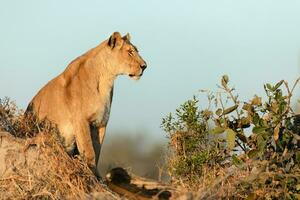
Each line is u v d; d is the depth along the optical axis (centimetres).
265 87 1418
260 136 1381
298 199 1337
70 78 1662
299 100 1437
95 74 1656
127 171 1412
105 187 1401
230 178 1380
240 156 1427
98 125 1667
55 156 1411
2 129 1494
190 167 1495
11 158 1417
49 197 1343
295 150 1402
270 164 1367
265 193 1329
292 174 1345
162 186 1360
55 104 1653
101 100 1655
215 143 1534
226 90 1466
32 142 1431
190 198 1263
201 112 1568
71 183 1364
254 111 1438
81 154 1585
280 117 1387
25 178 1383
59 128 1644
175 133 1569
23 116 1617
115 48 1667
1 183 1384
